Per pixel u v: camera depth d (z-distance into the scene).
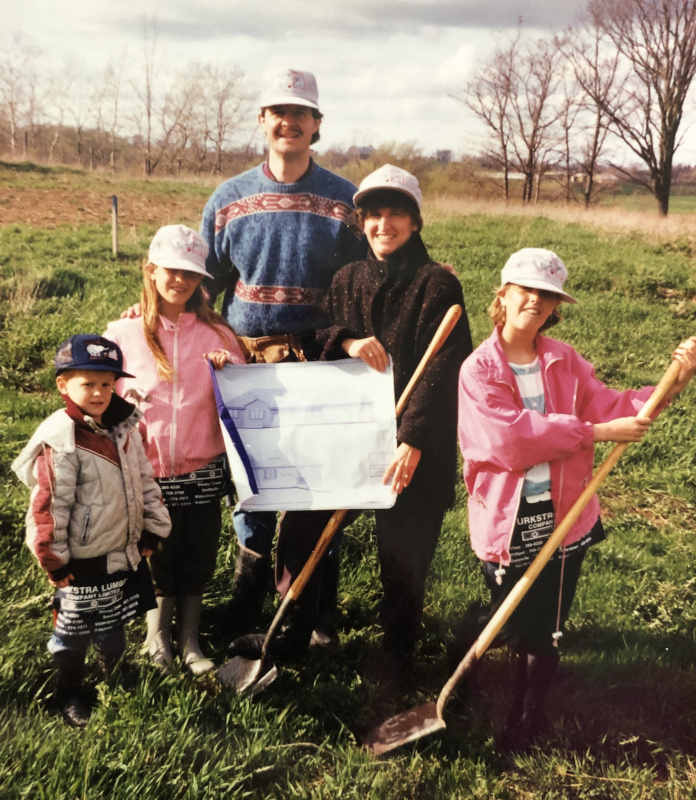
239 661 2.96
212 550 3.07
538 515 2.60
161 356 2.88
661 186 18.86
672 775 2.62
